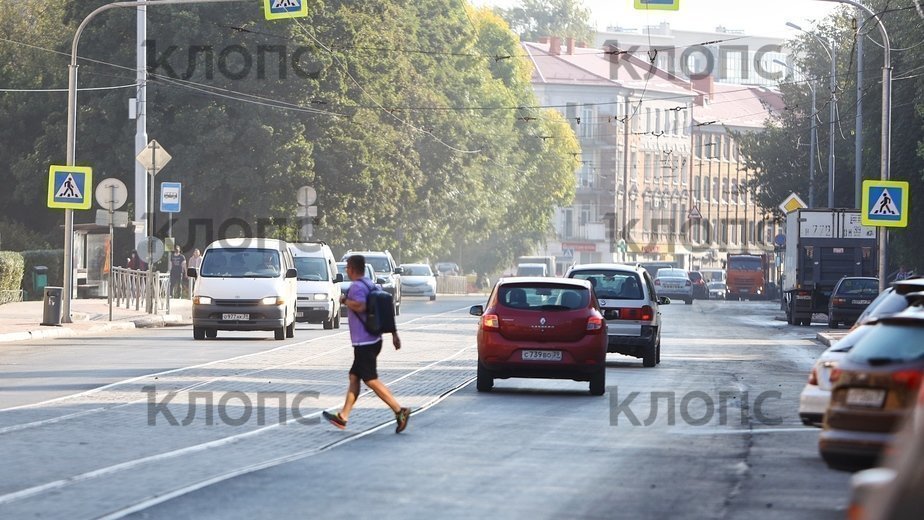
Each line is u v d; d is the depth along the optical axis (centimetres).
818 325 14725
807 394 3972
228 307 9450
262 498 2998
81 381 6131
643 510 2908
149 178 17725
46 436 4172
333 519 2728
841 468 3312
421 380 6612
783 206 15638
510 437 4322
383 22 19725
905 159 15800
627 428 4650
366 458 3753
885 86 10438
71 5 18225
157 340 9462
